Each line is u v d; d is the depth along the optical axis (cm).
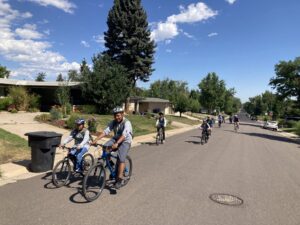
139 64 4519
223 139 2311
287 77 5703
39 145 841
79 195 664
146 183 812
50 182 754
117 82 3334
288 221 589
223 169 1069
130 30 4516
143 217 564
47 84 3341
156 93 9181
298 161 1412
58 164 720
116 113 683
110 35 4584
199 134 2689
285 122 5947
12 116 2230
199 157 1316
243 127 4784
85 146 752
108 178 796
